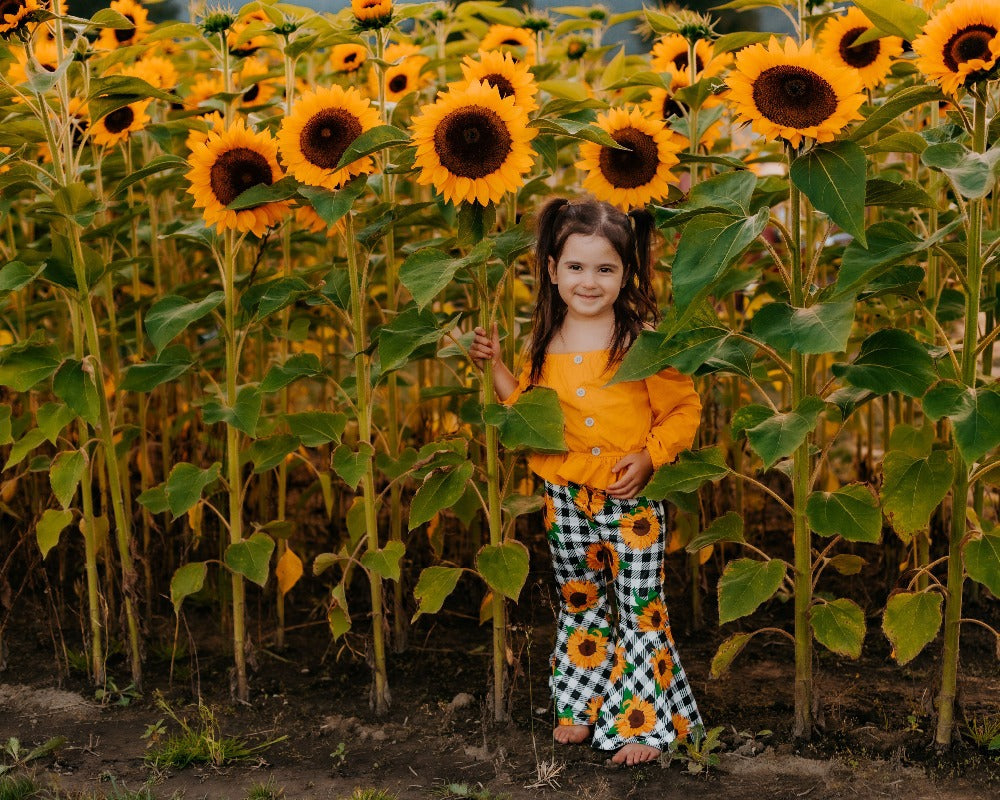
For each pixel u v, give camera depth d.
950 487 2.46
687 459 2.47
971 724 2.69
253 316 2.98
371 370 2.85
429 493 2.63
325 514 4.11
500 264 2.87
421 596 2.67
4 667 3.24
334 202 2.48
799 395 2.43
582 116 2.97
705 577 3.55
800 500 2.52
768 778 2.46
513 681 2.81
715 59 3.26
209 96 3.74
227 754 2.64
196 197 2.62
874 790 2.38
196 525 3.18
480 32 4.06
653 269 3.09
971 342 2.30
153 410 4.27
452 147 2.33
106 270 2.92
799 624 2.59
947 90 2.06
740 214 2.25
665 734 2.57
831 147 2.15
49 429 2.83
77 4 4.34
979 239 2.27
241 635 3.00
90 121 2.87
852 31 2.89
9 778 2.50
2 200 2.92
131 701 3.01
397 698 3.03
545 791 2.43
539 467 2.70
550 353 2.69
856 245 2.21
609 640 2.75
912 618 2.42
